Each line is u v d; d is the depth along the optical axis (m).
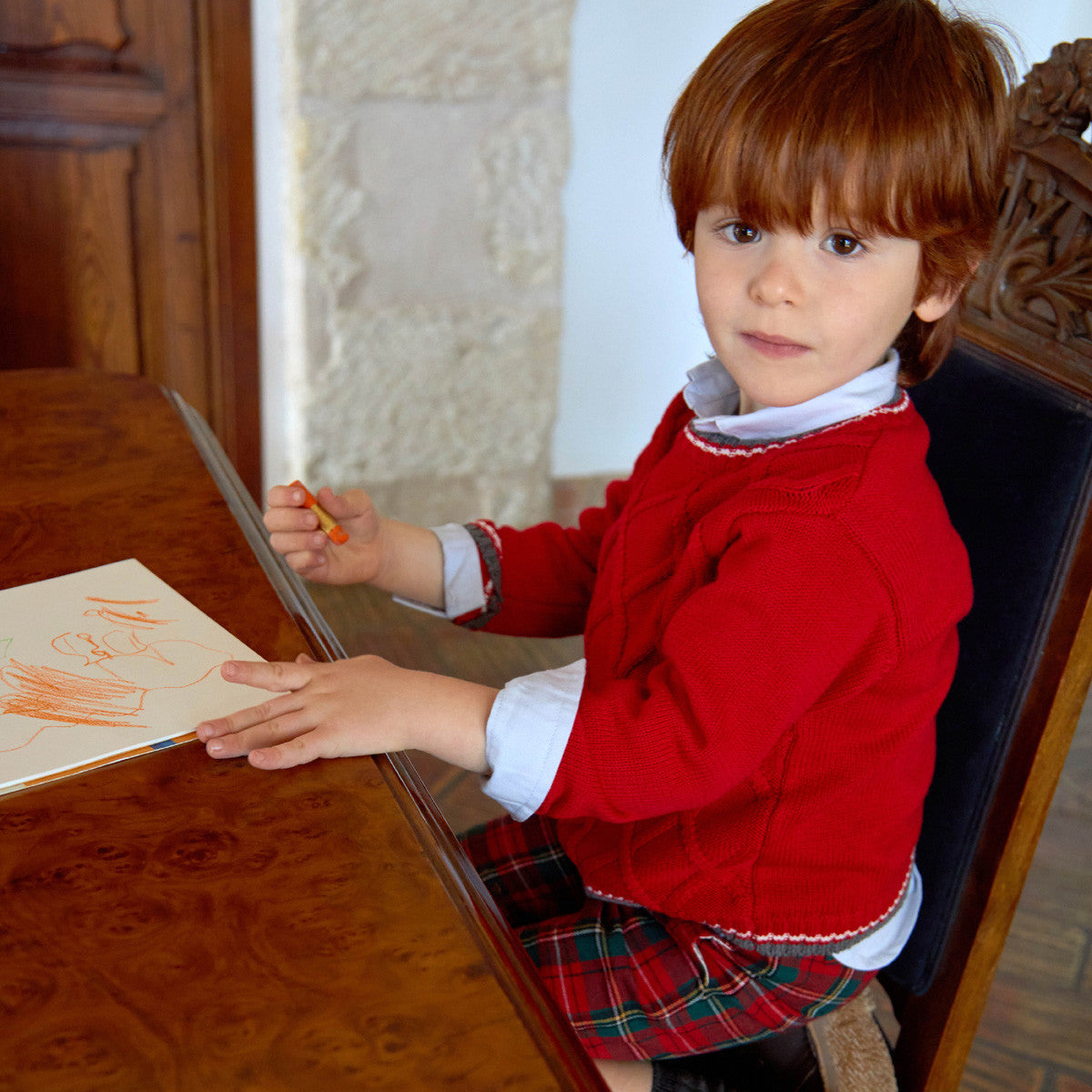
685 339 2.59
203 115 2.08
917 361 0.83
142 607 0.69
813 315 0.70
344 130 2.07
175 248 2.17
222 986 0.43
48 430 0.97
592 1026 0.75
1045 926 1.51
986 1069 1.28
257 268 2.19
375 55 2.04
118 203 2.11
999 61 0.75
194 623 0.68
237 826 0.52
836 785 0.73
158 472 0.89
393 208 2.16
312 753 0.57
